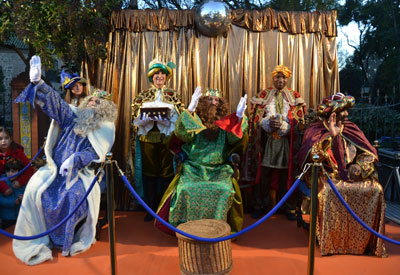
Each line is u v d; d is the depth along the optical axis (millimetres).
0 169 3979
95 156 3521
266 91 4344
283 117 4148
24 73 5105
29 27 4293
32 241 3223
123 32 4699
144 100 4227
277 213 4547
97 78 4734
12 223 4078
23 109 5023
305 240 3627
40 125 5172
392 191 5355
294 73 4676
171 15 4676
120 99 4664
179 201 3416
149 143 4199
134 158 4344
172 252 3320
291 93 4293
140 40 4691
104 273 2875
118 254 3252
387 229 3996
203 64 4691
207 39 4680
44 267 2988
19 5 4227
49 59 4547
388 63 19812
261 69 4672
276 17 4660
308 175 3594
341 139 3520
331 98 3641
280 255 3248
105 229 3955
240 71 4680
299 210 4023
